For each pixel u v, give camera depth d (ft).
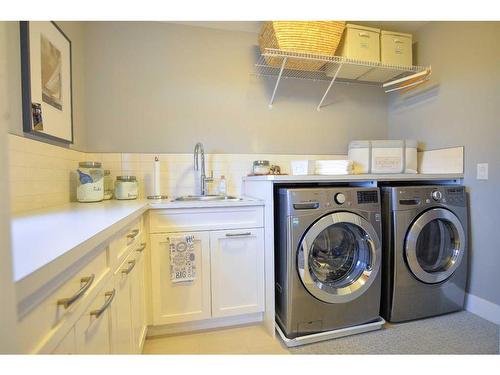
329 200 5.28
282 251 5.36
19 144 3.90
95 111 6.72
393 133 8.68
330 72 7.66
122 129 6.90
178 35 7.22
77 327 2.13
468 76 6.31
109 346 2.94
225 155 7.59
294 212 5.12
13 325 1.24
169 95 7.18
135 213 4.00
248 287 5.77
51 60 4.80
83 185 5.47
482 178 6.00
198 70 7.37
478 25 6.07
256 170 7.36
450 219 5.99
